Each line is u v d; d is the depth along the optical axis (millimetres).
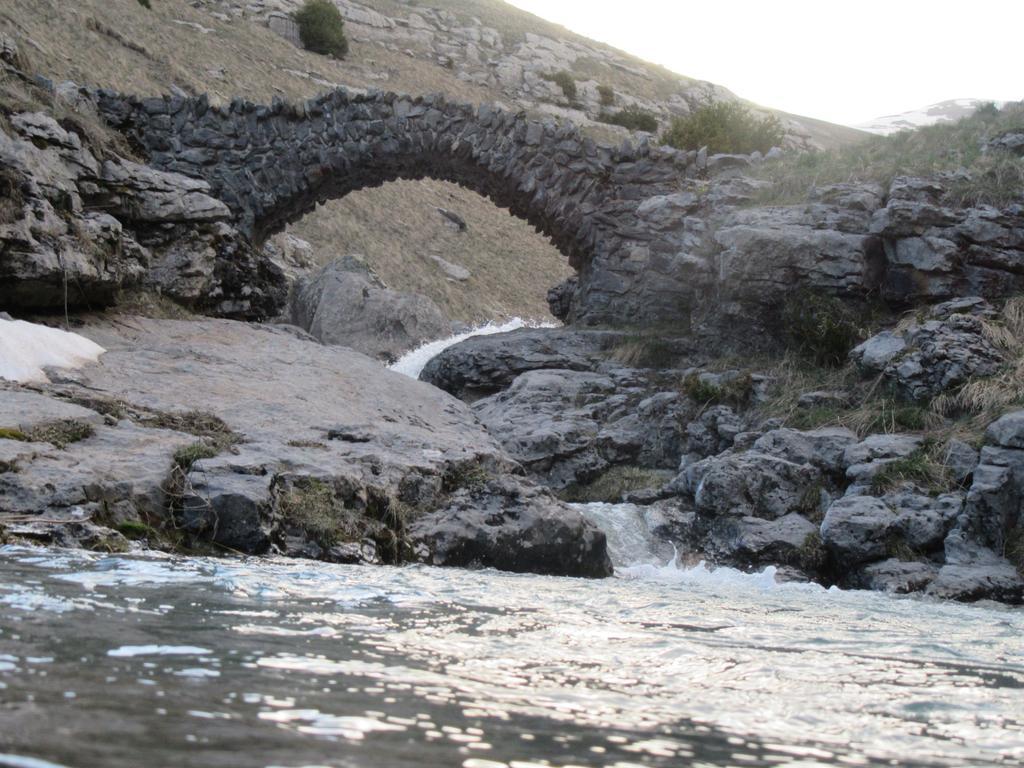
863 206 19719
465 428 14000
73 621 4762
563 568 11719
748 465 14633
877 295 19094
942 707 4566
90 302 15289
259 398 12742
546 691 4230
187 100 25672
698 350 21016
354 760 2967
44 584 5848
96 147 17188
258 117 25828
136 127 25391
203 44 63938
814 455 14992
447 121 25844
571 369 21859
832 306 18719
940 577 12117
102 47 51344
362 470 11164
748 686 4742
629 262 24812
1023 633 7938
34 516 8234
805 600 10297
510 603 7145
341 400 13453
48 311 14547
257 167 25797
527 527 11555
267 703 3568
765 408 17438
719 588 11516
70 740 2906
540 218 26031
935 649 6637
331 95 26047
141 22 61031
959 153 20688
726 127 41812
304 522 9867
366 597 6707
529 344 22484
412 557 10680
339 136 25953
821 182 21078
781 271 19219
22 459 8828
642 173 25141
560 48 102250
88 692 3484
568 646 5426
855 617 8594
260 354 14734
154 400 11781
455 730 3439
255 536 9258
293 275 40250
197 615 5281
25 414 9883
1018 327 16406
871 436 14906
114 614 5059
